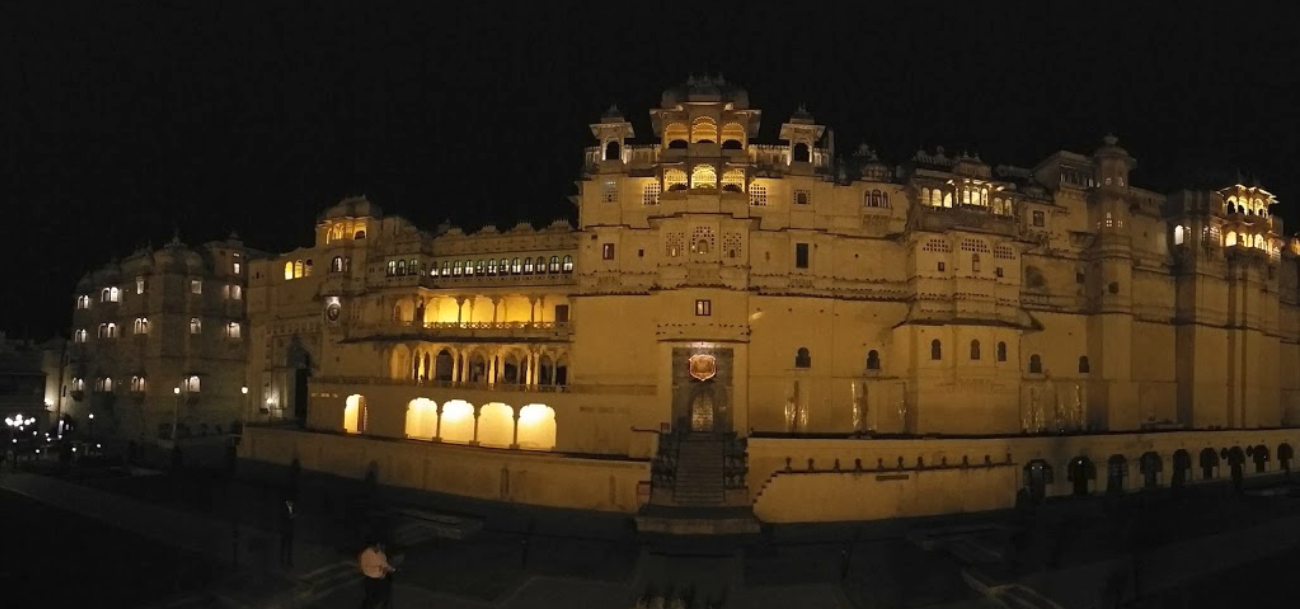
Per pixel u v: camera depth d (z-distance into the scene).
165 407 97.94
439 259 79.31
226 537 49.97
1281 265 91.19
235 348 103.44
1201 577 41.47
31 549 48.06
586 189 69.25
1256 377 81.75
